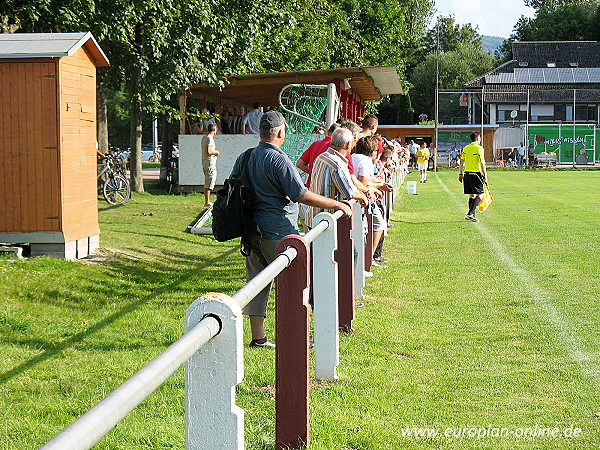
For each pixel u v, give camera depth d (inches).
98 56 436.8
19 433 179.5
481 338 277.1
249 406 200.1
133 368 234.2
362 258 342.0
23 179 402.3
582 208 853.8
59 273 366.9
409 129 2534.5
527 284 385.4
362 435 179.3
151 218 665.0
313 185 300.7
